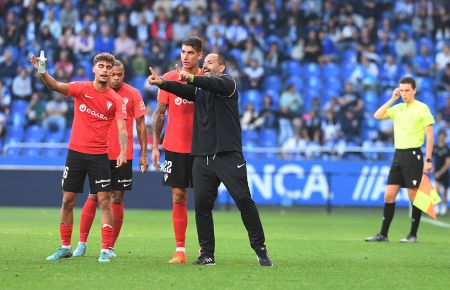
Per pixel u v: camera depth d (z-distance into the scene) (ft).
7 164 253.65
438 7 326.44
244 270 89.15
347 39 317.42
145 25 315.17
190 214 215.31
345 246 127.65
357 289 76.23
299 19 320.50
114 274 83.35
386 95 302.66
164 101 99.04
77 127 97.04
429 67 312.50
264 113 284.82
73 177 97.19
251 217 93.45
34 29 313.53
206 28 317.42
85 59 305.94
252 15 320.29
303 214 235.20
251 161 252.21
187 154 97.60
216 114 92.48
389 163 252.62
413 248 126.62
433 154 248.52
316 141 277.64
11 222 175.73
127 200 239.71
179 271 87.04
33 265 90.33
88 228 104.12
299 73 308.60
